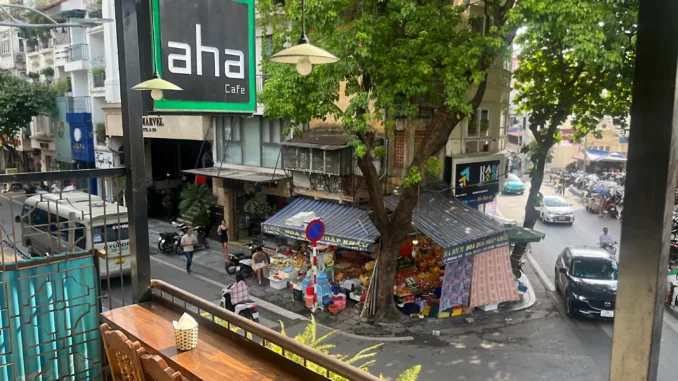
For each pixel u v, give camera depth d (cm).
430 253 1419
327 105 1011
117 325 392
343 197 1453
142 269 435
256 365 329
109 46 2273
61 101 2642
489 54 1012
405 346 1057
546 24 851
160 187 2458
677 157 172
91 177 404
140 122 417
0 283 374
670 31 167
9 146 2973
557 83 1127
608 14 829
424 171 1203
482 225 1280
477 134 1538
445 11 1040
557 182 3022
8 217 2094
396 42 1060
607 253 1309
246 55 564
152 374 285
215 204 2012
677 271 1163
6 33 3156
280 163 1698
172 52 502
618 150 2433
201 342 363
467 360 987
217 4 532
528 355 1006
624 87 1029
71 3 2542
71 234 429
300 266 1440
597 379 900
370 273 1328
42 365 404
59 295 408
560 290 1339
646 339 179
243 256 1580
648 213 176
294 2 1012
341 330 1145
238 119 1842
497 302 1262
